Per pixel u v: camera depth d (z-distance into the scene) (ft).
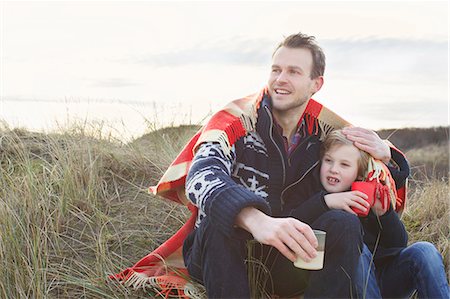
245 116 9.91
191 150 10.53
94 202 12.76
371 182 9.94
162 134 16.66
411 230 13.47
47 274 10.59
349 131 10.27
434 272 9.46
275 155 10.00
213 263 8.56
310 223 9.57
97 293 10.29
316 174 10.30
